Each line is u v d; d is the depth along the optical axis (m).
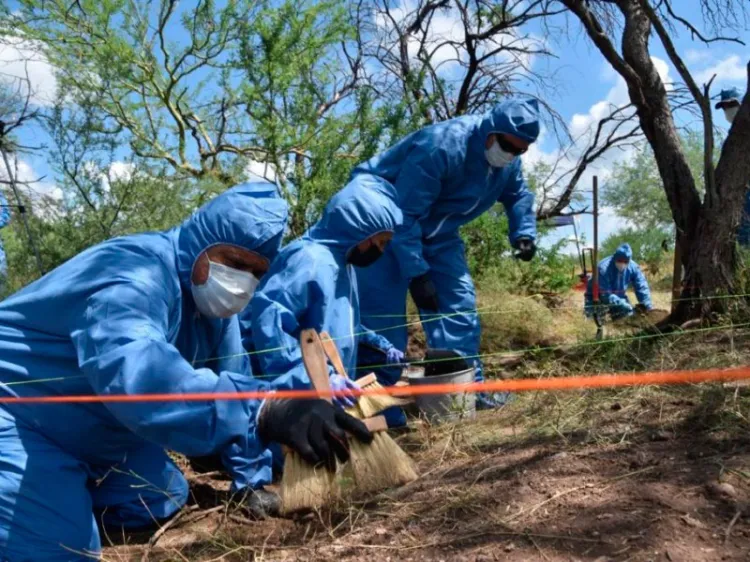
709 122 5.45
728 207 5.41
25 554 2.80
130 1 8.20
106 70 8.00
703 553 2.02
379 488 2.93
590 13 6.05
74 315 2.76
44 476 2.86
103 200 7.99
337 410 2.63
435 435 4.04
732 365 3.98
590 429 3.22
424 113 8.70
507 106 5.43
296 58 7.96
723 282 5.38
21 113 7.80
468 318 5.91
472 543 2.32
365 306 5.45
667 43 5.43
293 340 3.86
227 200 2.99
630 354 4.89
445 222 5.83
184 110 8.66
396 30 9.91
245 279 3.02
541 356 6.12
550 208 10.89
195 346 3.22
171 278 2.93
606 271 9.59
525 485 2.67
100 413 2.92
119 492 3.30
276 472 4.04
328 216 4.34
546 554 2.15
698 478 2.45
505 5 9.55
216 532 3.07
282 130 7.76
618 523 2.24
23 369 2.86
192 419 2.50
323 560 2.46
